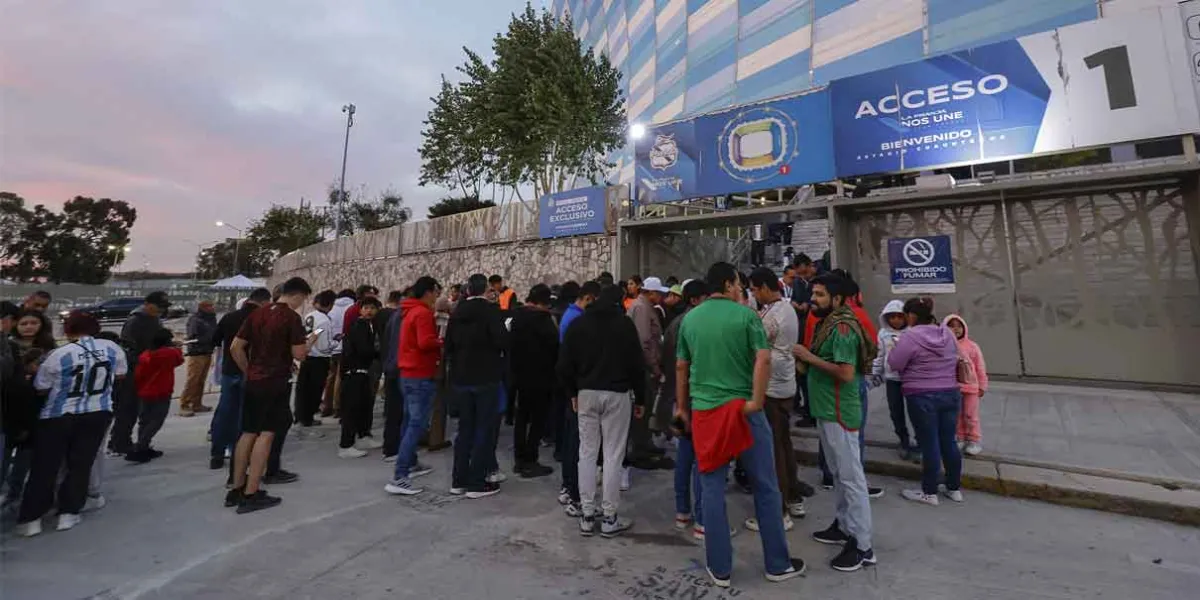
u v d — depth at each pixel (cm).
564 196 1238
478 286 466
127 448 574
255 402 425
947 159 764
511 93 1720
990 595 275
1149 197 704
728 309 308
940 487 434
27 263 5350
